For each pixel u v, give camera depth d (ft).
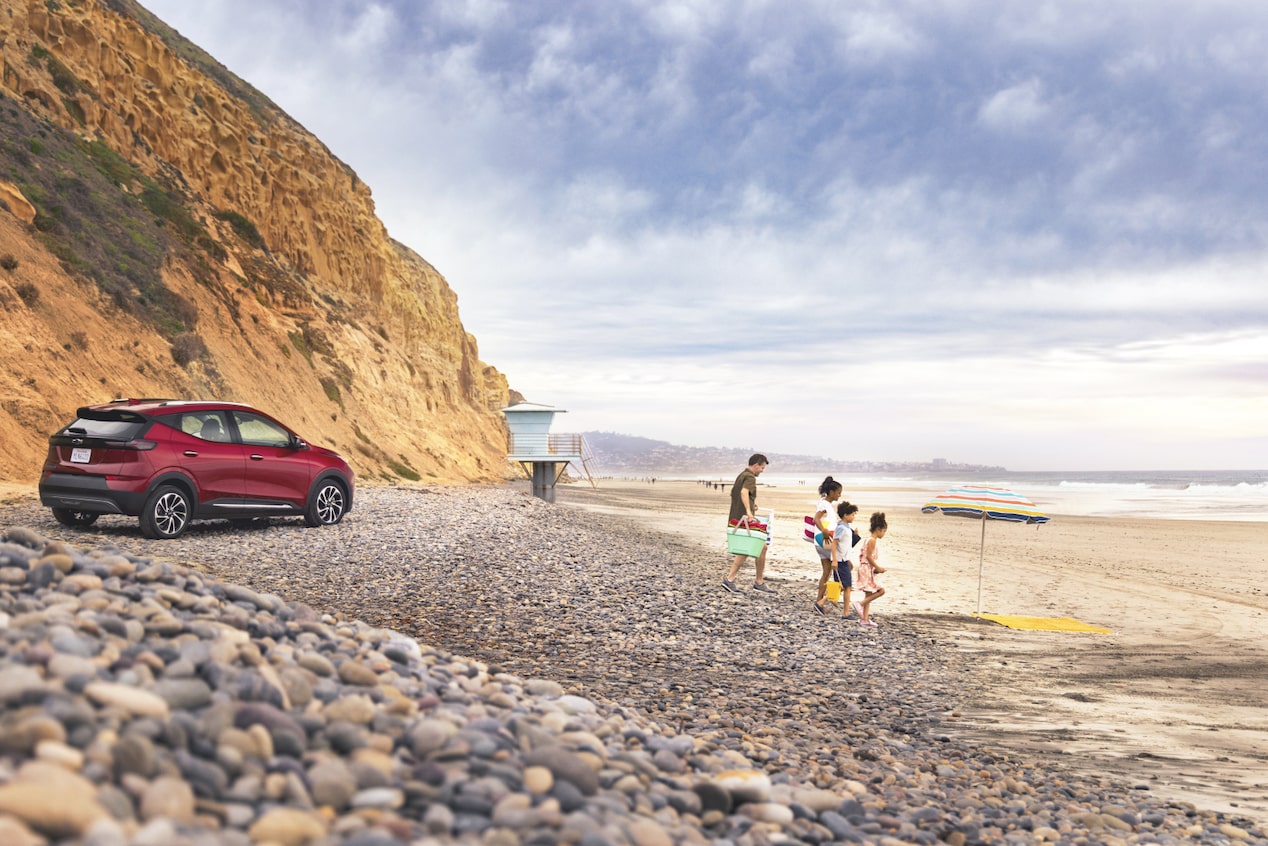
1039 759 23.45
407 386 193.88
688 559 65.41
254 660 12.12
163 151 159.02
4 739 7.62
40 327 84.74
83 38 145.89
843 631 41.78
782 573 63.36
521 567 48.85
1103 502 241.55
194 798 8.05
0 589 13.20
